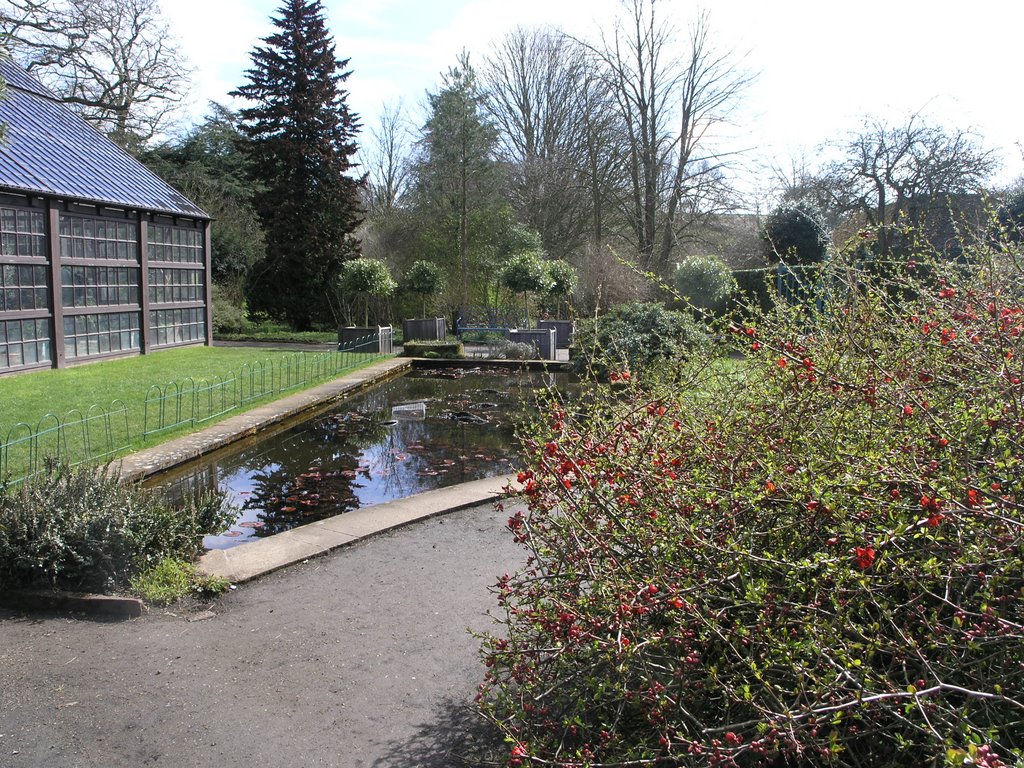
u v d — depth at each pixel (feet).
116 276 50.14
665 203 85.66
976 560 6.37
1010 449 7.08
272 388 38.29
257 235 87.71
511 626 9.50
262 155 84.48
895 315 9.75
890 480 6.85
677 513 7.89
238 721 9.82
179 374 42.83
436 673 11.03
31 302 42.57
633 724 8.09
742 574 7.22
